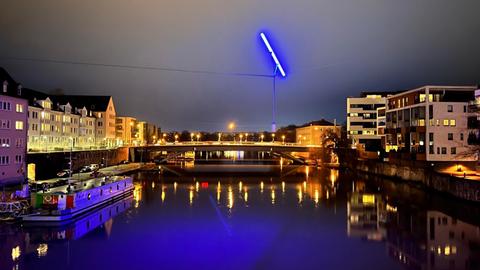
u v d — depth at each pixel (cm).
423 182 8094
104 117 13962
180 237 4709
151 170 12506
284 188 8750
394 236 4716
